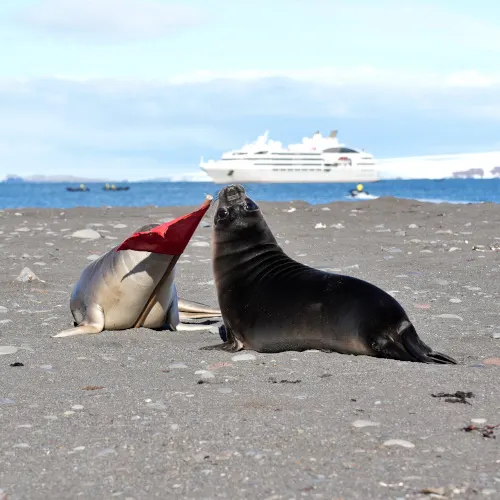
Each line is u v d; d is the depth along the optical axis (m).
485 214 46.31
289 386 12.34
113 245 34.78
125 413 10.95
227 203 15.96
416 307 20.05
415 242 34.34
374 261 28.89
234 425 10.25
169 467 8.85
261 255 15.68
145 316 18.06
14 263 29.34
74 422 10.58
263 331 15.00
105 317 17.88
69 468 8.90
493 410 10.86
